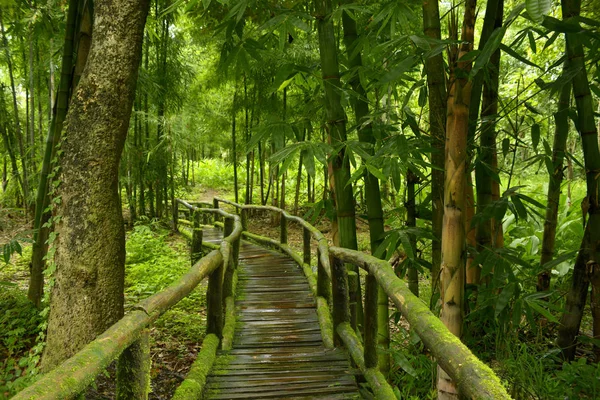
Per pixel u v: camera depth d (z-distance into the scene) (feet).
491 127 11.46
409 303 5.70
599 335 11.34
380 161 9.91
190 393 8.12
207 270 9.60
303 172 52.60
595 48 8.66
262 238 28.53
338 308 11.76
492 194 13.14
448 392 7.18
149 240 28.94
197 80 40.73
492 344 12.00
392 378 11.48
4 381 11.34
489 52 6.59
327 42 10.75
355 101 12.21
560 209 21.98
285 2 14.08
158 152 39.04
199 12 18.49
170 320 16.84
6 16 21.13
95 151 11.07
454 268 7.77
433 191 11.50
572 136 30.01
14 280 22.44
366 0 11.62
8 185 38.91
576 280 11.69
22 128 43.34
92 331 11.16
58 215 11.25
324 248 14.88
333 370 10.48
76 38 13.66
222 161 85.97
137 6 10.99
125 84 11.12
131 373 5.58
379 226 11.64
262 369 10.53
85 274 11.10
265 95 32.71
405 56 9.39
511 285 10.27
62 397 3.73
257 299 16.80
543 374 10.57
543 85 10.06
